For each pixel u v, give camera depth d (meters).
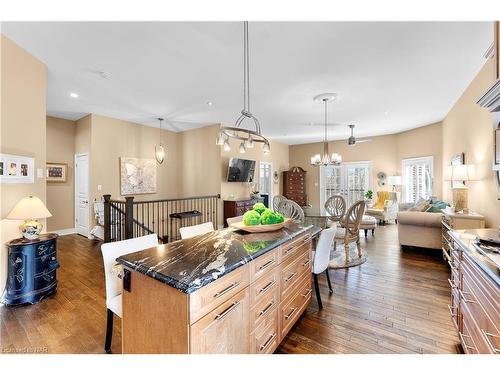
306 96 3.90
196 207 6.32
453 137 4.59
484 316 1.30
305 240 2.25
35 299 2.50
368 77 3.21
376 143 7.43
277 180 8.45
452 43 2.43
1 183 2.43
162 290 1.14
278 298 1.75
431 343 1.88
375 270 3.43
